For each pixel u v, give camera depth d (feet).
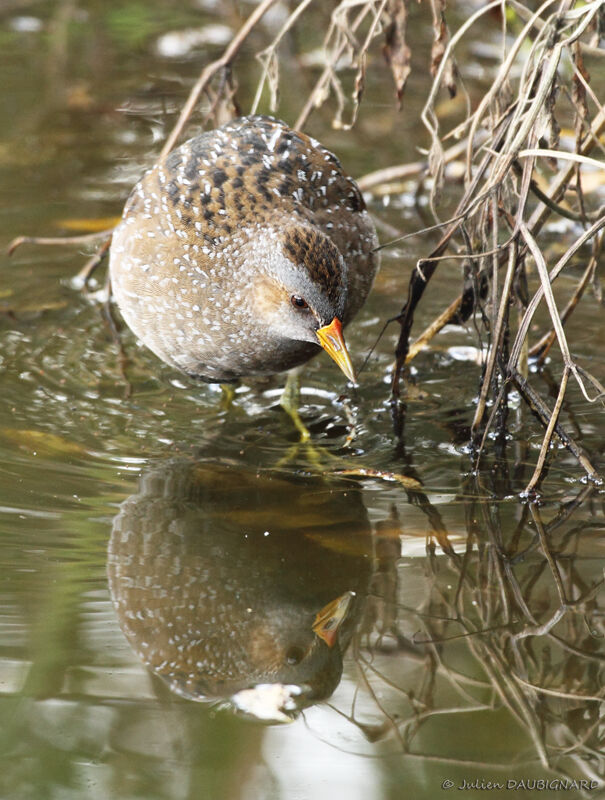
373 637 20.85
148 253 29.01
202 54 54.85
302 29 56.13
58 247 39.93
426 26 55.21
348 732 18.54
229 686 19.58
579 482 26.16
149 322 29.78
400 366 30.40
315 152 30.40
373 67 53.06
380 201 43.98
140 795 17.07
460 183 45.06
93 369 32.76
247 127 30.73
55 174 44.29
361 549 23.57
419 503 25.44
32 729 18.40
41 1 58.90
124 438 28.68
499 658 20.21
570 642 20.56
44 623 20.92
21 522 24.30
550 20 25.57
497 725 18.67
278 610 21.54
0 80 51.96
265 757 17.98
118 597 21.75
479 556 23.25
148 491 25.90
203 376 30.81
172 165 30.07
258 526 24.52
